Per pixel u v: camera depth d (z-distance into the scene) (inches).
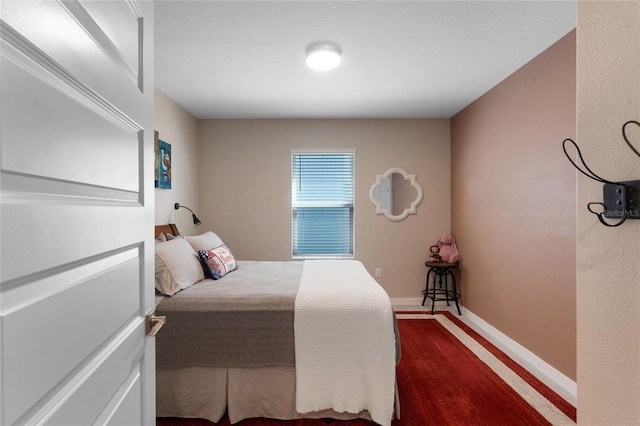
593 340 37.8
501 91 120.1
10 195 18.1
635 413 32.7
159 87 122.0
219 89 125.1
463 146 152.9
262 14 77.0
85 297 25.3
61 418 22.1
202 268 101.7
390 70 109.0
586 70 38.5
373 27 82.9
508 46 93.4
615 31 34.6
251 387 74.9
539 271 100.0
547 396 84.2
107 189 29.6
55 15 22.0
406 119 168.7
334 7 74.5
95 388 26.6
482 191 135.3
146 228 37.8
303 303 75.4
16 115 18.5
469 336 125.6
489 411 77.9
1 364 17.2
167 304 76.1
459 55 98.6
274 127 167.5
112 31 30.3
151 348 39.1
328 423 73.7
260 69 107.4
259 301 76.2
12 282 18.1
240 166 167.2
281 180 167.9
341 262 127.3
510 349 113.7
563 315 89.9
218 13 76.5
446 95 134.6
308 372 72.6
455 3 73.4
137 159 36.1
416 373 96.3
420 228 169.3
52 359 21.3
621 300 34.3
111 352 29.4
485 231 133.0
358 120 168.4
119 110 31.2
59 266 22.2
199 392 74.6
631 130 32.8
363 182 169.2
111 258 30.1
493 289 126.8
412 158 168.7
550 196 95.2
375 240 169.3
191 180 156.3
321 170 171.2
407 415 76.5
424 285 169.0
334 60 95.1
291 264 125.6
